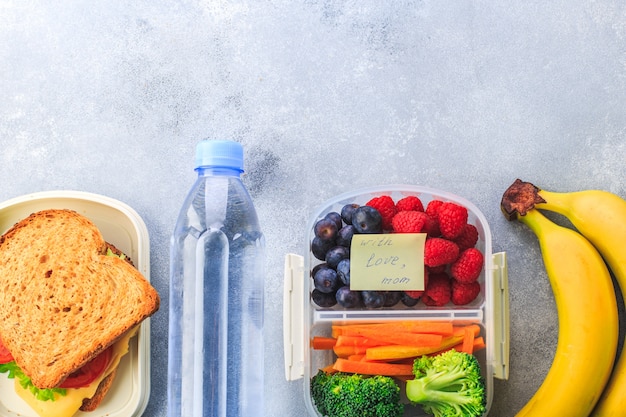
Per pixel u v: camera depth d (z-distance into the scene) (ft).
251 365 3.34
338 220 3.16
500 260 3.28
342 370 3.10
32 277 3.29
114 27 3.71
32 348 3.21
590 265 3.23
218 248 3.30
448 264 3.11
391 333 3.10
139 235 3.42
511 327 3.55
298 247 3.62
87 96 3.69
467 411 2.92
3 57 3.70
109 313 3.21
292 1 3.71
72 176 3.67
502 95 3.65
